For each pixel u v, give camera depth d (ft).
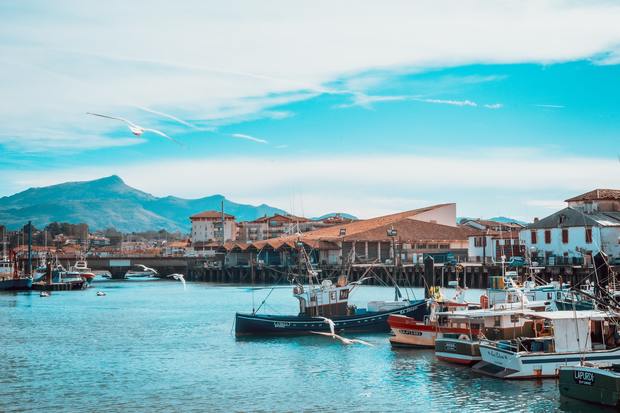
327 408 143.02
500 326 179.93
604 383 134.00
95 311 343.87
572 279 348.59
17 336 250.16
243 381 168.96
